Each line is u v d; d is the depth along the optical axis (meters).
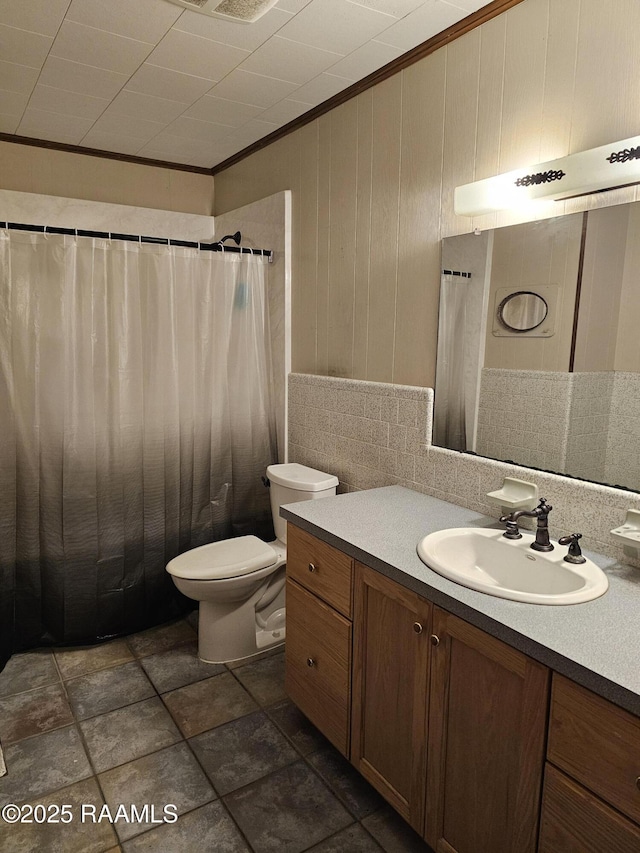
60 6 1.83
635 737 0.98
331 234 2.60
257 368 3.00
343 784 1.84
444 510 1.97
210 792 1.79
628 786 1.00
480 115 1.88
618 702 0.99
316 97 2.51
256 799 1.77
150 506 2.73
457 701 1.36
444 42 1.97
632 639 1.14
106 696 2.26
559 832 1.13
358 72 2.28
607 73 1.53
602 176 1.47
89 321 2.46
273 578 2.62
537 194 1.62
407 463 2.24
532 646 1.13
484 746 1.30
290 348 2.95
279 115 2.72
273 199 2.94
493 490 1.89
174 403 2.71
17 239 2.33
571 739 1.09
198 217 3.60
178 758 1.93
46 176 3.16
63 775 1.85
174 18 1.90
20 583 2.54
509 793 1.24
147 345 2.62
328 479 2.52
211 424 2.88
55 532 2.53
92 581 2.61
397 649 1.54
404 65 2.14
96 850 1.59
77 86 2.44
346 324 2.55
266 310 3.00
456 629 1.33
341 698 1.77
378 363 2.39
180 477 2.81
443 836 1.44
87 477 2.54
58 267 2.38
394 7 1.82
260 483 3.09
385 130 2.26
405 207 2.19
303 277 2.81
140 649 2.62
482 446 1.94
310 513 1.93
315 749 1.99
